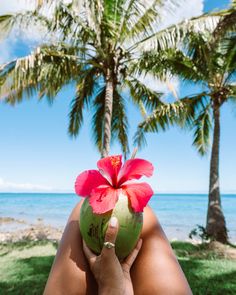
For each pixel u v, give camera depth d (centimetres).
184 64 987
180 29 818
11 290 514
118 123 1173
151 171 82
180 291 81
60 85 944
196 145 1320
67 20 818
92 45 902
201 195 11375
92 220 79
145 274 83
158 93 1170
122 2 853
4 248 930
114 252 74
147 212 98
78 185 83
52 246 955
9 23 802
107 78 921
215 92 1120
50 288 81
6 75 854
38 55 817
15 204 6253
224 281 577
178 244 1030
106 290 73
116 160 84
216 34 793
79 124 1162
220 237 1040
